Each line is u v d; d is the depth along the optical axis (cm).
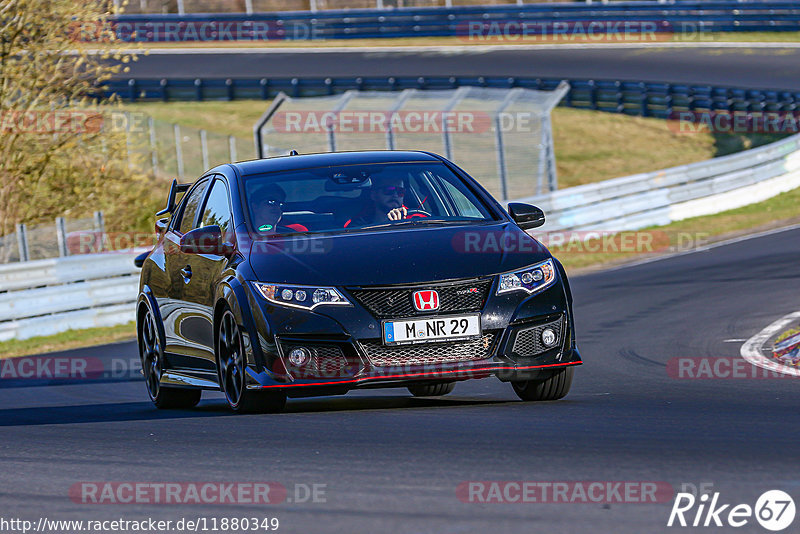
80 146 8094
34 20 7544
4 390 3897
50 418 2858
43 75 7750
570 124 13412
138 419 2644
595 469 1644
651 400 2531
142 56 16988
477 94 9344
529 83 13650
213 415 2569
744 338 3803
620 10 16738
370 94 9156
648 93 13625
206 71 15850
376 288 2288
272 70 15750
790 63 14900
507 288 2334
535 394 2523
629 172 12100
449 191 2659
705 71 14650
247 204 2600
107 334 5800
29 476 1858
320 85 14225
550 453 1789
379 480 1642
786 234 7438
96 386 3912
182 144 10419
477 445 1892
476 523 1369
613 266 6850
